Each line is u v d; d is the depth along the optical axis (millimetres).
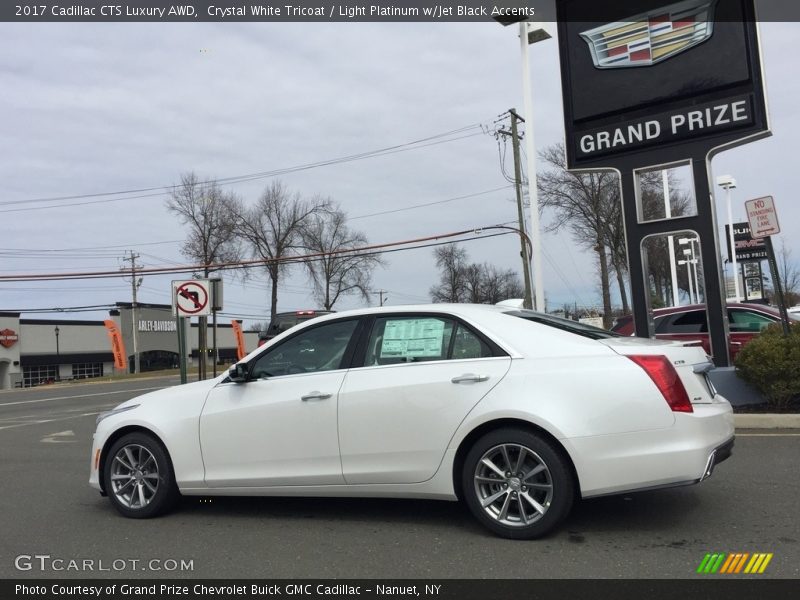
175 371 45469
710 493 5859
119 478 5895
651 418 4547
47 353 58281
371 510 5762
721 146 10656
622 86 11477
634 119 11383
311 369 5492
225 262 52219
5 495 6906
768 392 9375
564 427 4594
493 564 4406
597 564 4336
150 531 5430
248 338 79812
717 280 10625
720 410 4867
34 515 6039
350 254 54062
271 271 54375
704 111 10758
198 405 5691
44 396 23672
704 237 10773
